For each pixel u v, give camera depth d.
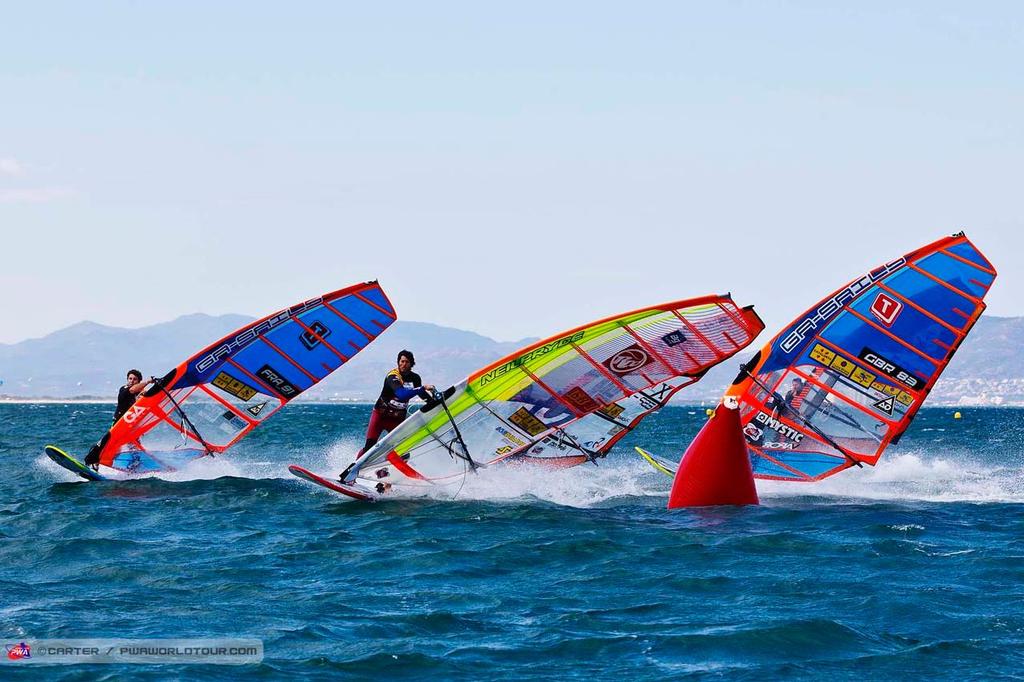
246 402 79.31
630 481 76.50
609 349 62.00
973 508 62.94
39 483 76.94
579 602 40.47
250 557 48.59
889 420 65.50
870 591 41.38
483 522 57.84
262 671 32.34
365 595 41.53
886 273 63.53
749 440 68.06
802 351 65.62
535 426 66.38
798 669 32.56
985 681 31.36
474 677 31.97
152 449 78.88
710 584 42.97
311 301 76.69
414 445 65.31
